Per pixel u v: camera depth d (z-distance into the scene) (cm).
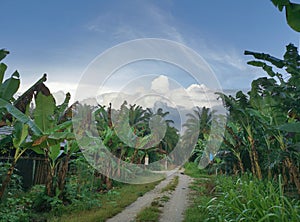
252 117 704
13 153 666
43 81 475
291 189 629
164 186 1001
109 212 497
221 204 396
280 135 558
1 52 437
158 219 473
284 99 494
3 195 440
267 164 598
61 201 511
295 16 391
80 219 440
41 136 425
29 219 441
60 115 565
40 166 741
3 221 392
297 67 484
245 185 408
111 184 885
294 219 267
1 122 443
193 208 533
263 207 304
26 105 456
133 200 664
